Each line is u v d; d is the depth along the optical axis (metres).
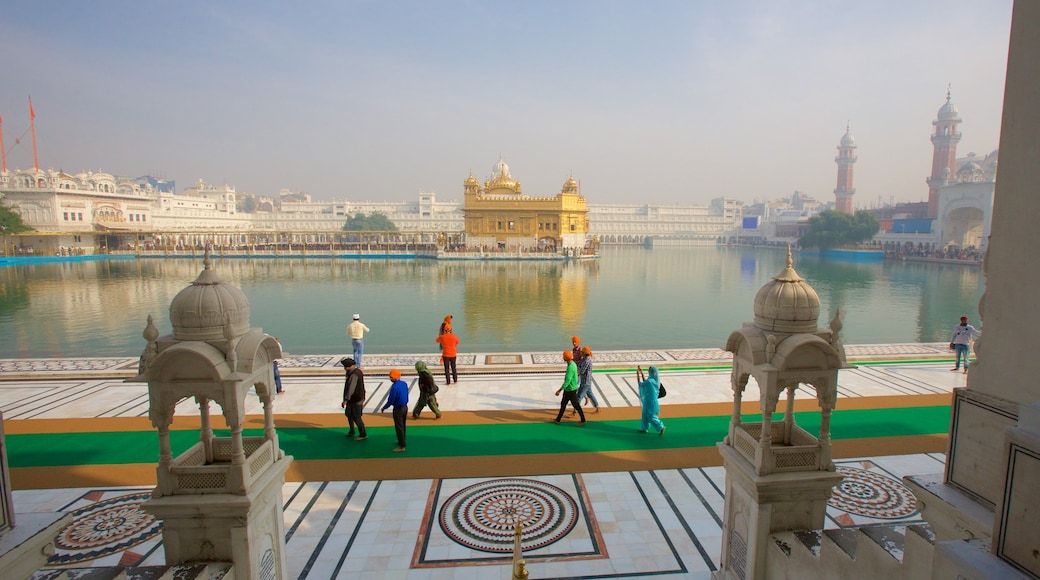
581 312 22.11
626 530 5.66
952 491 3.39
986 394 3.21
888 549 3.32
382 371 11.70
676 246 100.56
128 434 8.06
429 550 5.31
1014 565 2.06
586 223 63.84
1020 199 3.00
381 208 105.75
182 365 3.89
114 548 5.30
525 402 9.64
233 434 3.92
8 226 48.22
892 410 9.12
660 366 12.16
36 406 9.34
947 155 74.69
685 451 7.53
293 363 12.48
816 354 4.18
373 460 7.23
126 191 70.06
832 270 44.16
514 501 6.21
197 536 3.96
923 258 51.91
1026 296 2.96
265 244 63.25
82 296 26.83
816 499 4.27
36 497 6.24
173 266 45.50
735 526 4.61
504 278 36.84
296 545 5.38
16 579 2.72
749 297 26.98
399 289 30.44
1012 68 3.06
